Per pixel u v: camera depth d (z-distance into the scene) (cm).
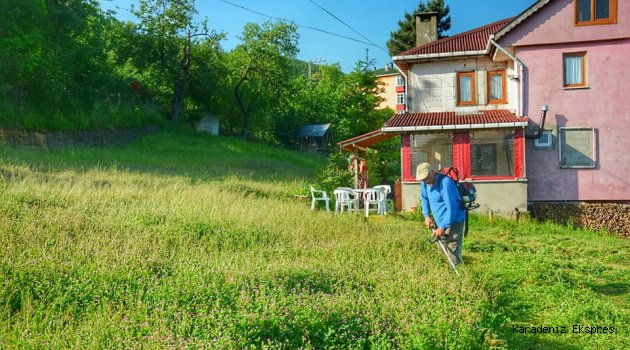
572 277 975
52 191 1369
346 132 3303
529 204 1928
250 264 867
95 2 3622
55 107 3133
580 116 1969
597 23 1950
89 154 2656
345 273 863
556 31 1966
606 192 1955
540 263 1073
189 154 3634
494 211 1892
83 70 3562
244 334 546
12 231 947
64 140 3005
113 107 3928
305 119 6906
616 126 1955
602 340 656
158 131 4475
